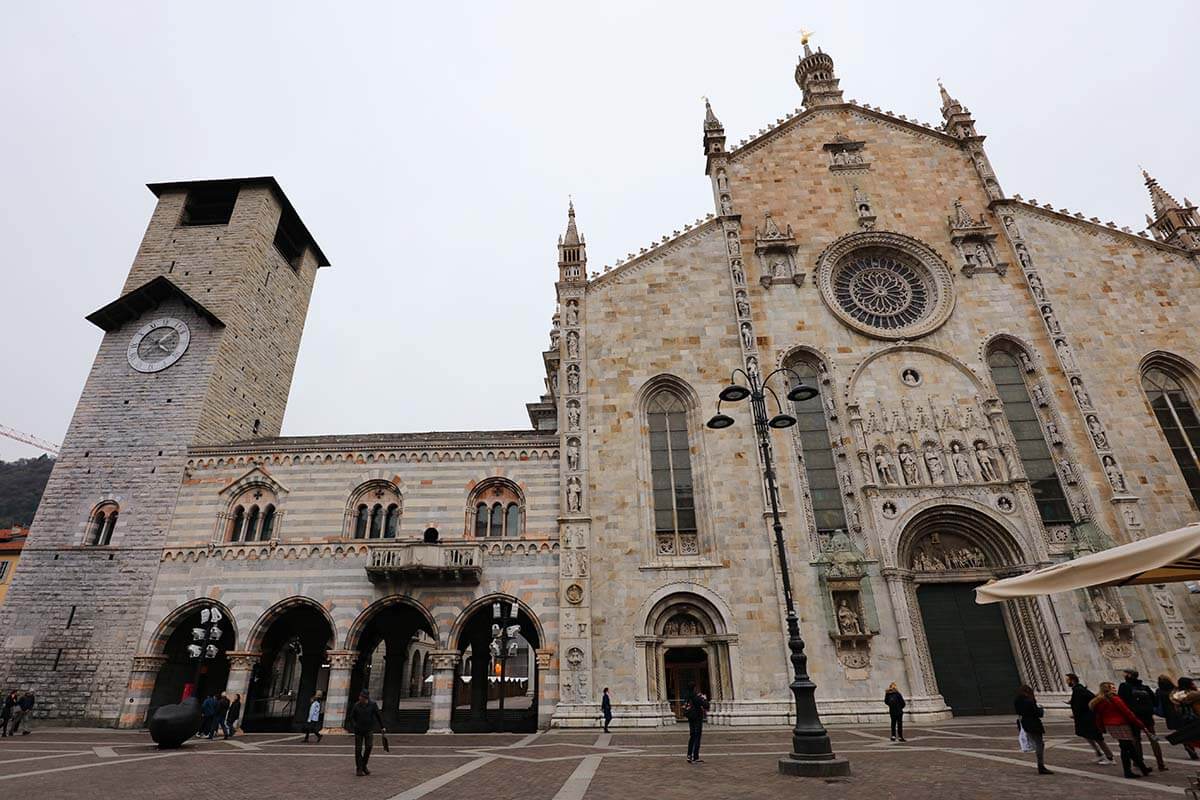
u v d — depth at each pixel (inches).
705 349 1531.7
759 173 1736.0
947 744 888.3
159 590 1336.1
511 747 987.9
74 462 1470.2
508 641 1401.3
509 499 1412.4
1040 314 1508.4
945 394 1455.5
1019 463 1357.0
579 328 1551.4
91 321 1627.7
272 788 650.2
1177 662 1181.7
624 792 595.2
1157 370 1486.2
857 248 1638.8
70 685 1269.7
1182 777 603.8
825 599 1274.6
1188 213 1656.0
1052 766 681.6
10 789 639.8
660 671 1270.9
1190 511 1317.7
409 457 1434.5
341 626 1296.8
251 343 1761.8
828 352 1502.2
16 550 2546.8
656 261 1637.6
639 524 1364.4
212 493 1417.3
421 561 1289.4
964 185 1702.8
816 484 1398.9
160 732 1004.6
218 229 1824.6
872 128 1790.1
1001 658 1269.7
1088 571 505.7
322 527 1378.0
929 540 1355.8
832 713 1187.9
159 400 1535.4
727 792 584.7
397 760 861.2
